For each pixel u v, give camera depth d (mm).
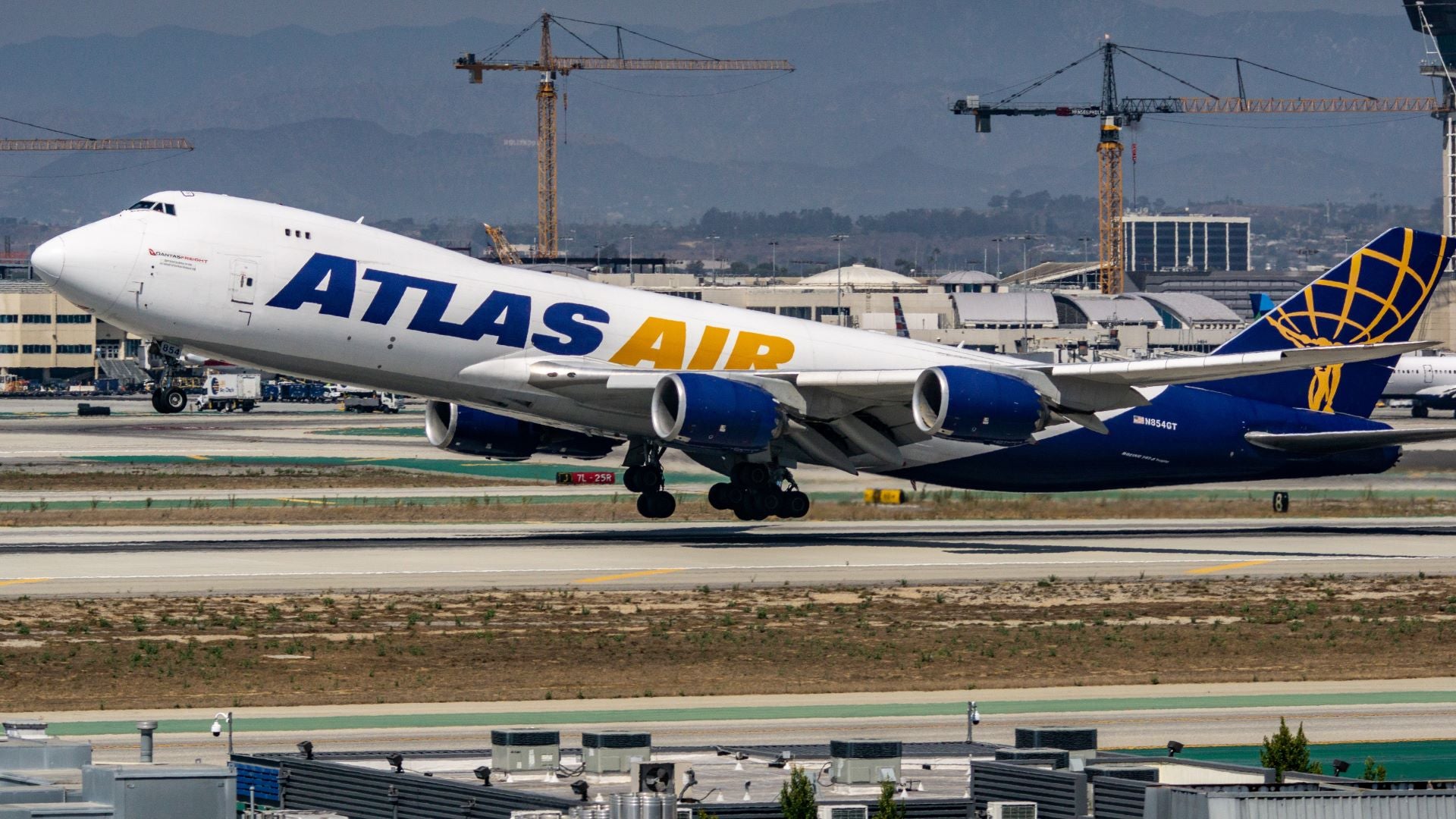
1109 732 124375
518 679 140625
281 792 89750
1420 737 124188
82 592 182125
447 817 82000
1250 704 135375
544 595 184750
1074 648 158375
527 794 80062
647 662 148625
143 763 93375
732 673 144875
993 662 151375
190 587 187625
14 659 143750
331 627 163000
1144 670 149500
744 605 180250
